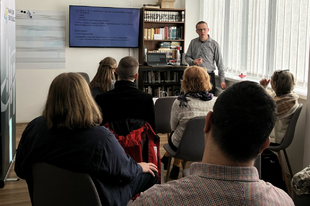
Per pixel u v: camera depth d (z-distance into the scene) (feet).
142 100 8.46
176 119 9.50
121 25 21.09
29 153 5.35
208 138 2.87
